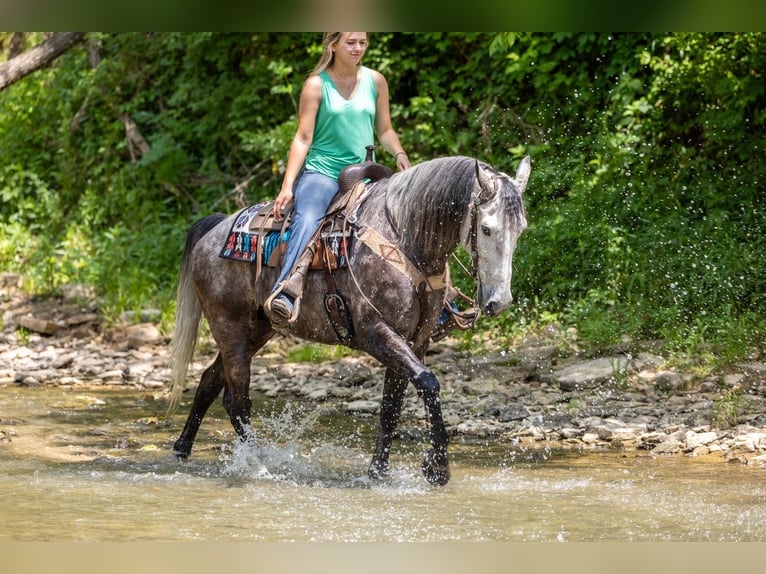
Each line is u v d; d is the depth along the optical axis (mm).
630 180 12859
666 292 11719
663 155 13500
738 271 11523
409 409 9742
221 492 6695
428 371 6426
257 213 7469
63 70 18734
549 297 12445
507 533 5652
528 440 8508
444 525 5832
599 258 12266
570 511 6160
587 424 8852
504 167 13766
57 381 11641
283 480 7105
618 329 11289
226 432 8977
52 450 8117
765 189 12750
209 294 7625
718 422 8539
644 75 13961
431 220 6441
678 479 7027
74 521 5910
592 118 13805
